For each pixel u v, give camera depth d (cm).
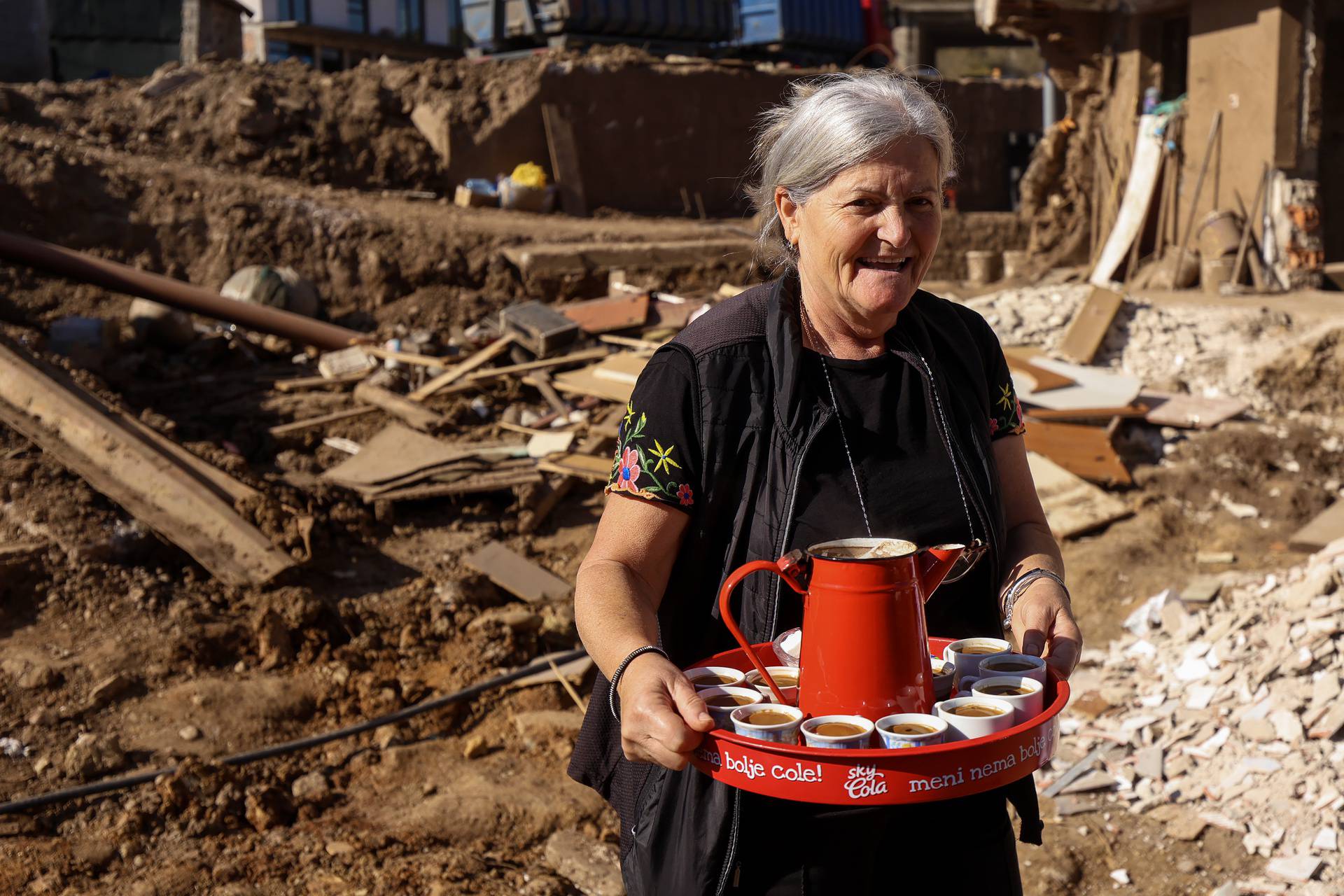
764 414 183
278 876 412
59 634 570
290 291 1095
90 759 477
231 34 1736
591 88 1528
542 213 1434
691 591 192
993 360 208
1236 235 1141
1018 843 427
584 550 735
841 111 174
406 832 442
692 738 159
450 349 1020
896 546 177
